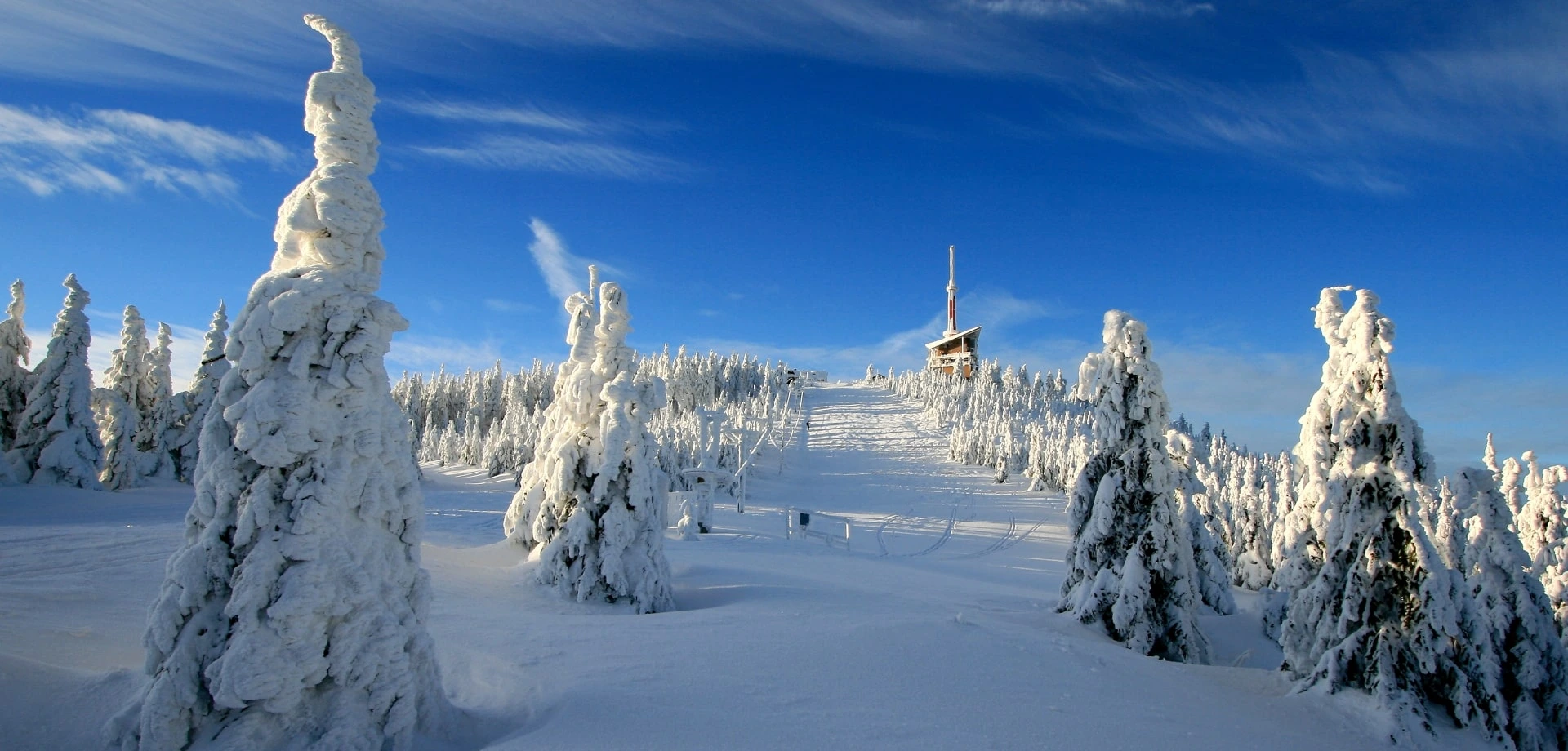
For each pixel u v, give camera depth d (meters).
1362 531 10.71
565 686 8.12
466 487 59.62
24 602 10.38
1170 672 11.55
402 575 7.57
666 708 7.59
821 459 96.38
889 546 45.03
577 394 17.27
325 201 7.24
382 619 6.93
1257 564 31.05
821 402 152.75
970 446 94.69
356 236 7.48
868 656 9.80
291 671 6.32
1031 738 7.54
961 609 16.06
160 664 6.48
